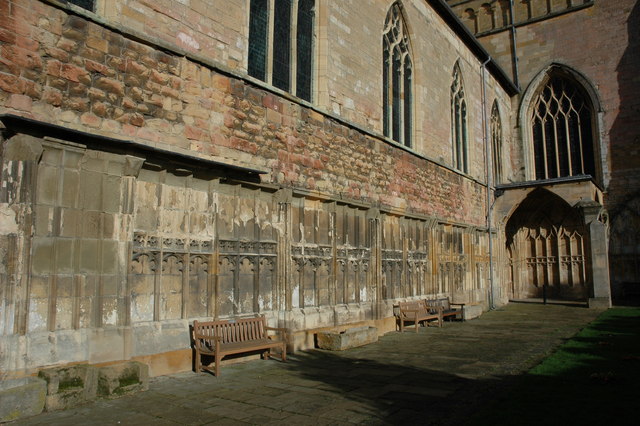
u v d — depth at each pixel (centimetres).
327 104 1363
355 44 1517
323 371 927
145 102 880
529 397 715
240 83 1073
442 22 2184
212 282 974
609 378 817
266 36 1224
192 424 607
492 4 3303
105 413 645
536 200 2847
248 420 625
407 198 1736
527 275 2981
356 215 1438
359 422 618
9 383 641
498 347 1212
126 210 823
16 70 711
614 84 2847
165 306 895
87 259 768
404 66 1903
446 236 2034
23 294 682
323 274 1286
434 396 743
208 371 908
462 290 2128
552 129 3103
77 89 782
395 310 1575
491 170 2706
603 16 2917
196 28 991
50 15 758
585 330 1484
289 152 1192
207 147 984
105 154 803
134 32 861
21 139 698
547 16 3075
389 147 1644
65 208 746
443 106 2145
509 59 3203
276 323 1111
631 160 2750
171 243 911
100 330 769
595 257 2303
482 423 595
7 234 674
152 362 852
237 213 1048
